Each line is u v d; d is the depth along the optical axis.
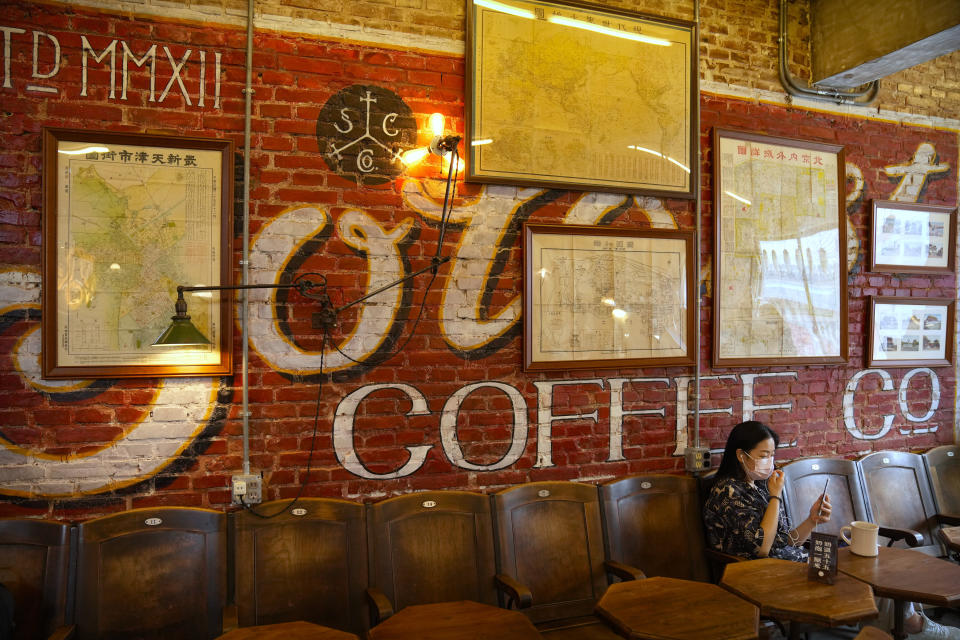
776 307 4.12
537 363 3.53
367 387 3.27
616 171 3.69
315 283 3.10
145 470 2.97
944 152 4.70
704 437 3.95
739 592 2.61
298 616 2.86
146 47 2.98
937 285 4.71
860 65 3.88
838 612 2.38
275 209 3.14
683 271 3.85
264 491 3.11
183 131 3.02
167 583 2.76
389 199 3.31
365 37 3.29
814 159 4.25
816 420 4.29
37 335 2.85
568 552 3.31
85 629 2.62
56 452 2.86
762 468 3.35
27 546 2.66
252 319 3.10
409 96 3.36
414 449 3.34
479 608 2.63
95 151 2.91
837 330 4.31
